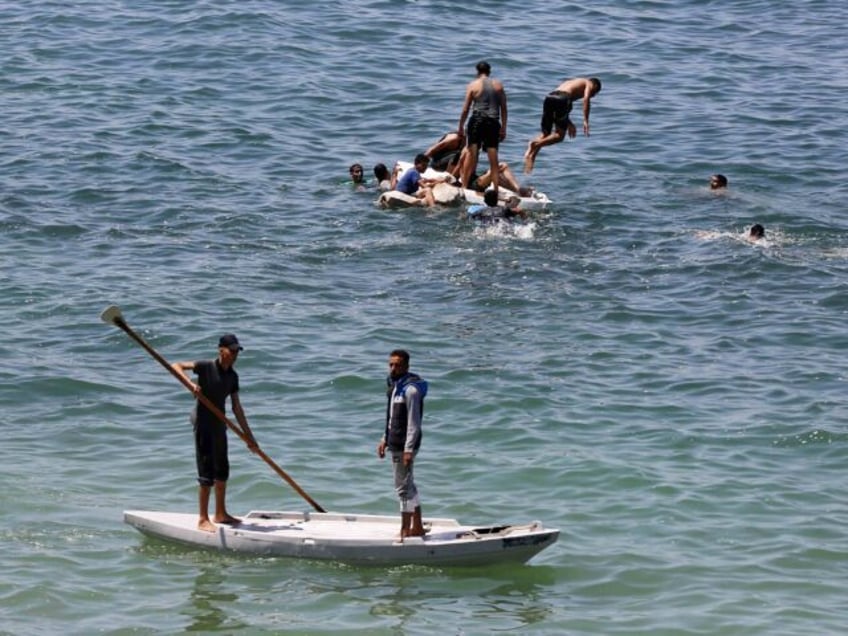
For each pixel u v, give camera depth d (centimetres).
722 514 6169
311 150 12400
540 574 5619
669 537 5950
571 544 5881
